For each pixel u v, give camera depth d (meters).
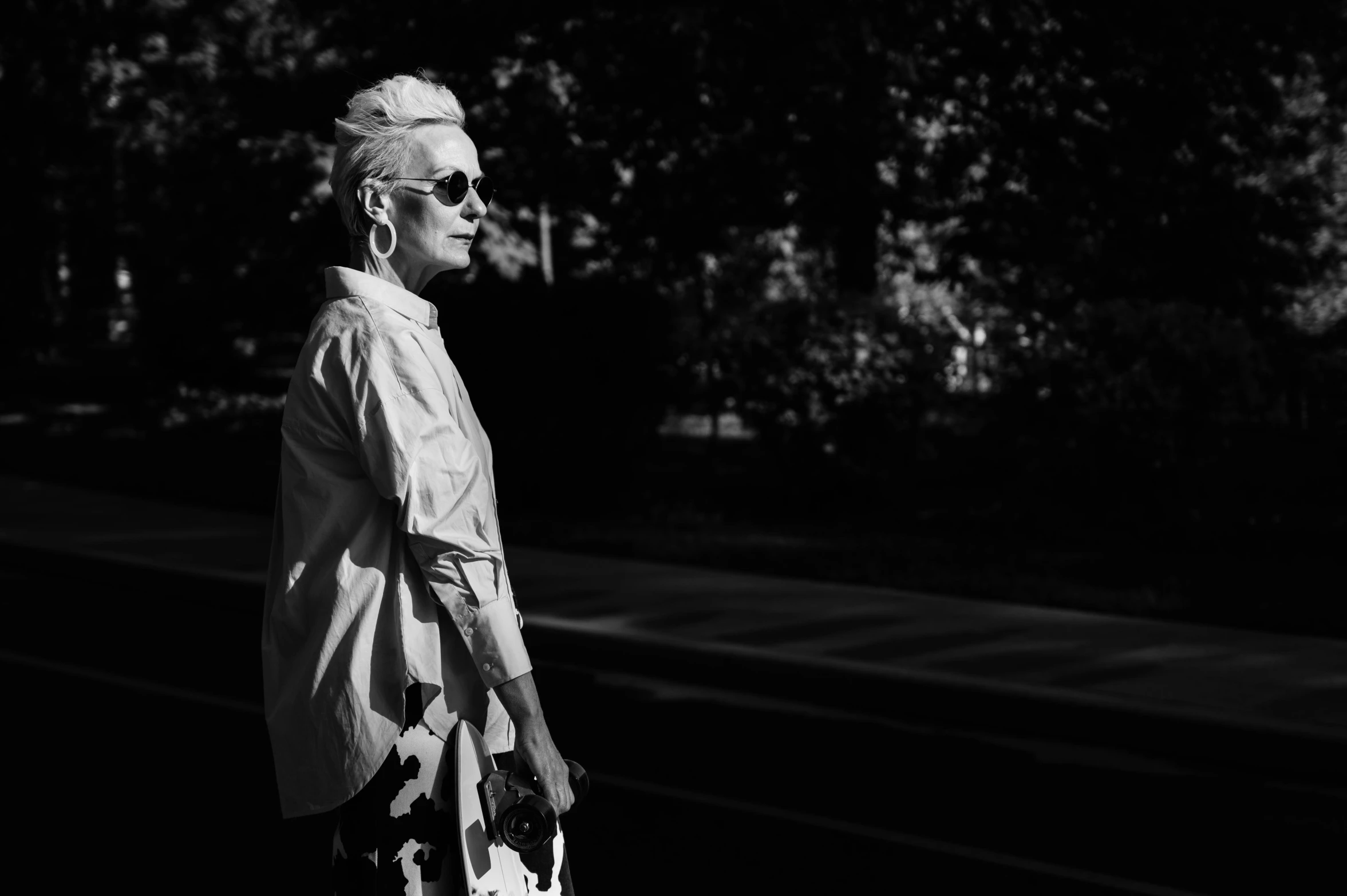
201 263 23.03
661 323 13.90
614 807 5.70
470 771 2.41
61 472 16.20
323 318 2.46
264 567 10.45
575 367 13.54
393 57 14.88
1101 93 14.57
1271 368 13.45
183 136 20.73
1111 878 5.01
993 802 5.87
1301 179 16.42
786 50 13.19
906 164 15.79
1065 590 9.80
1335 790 6.18
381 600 2.39
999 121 15.09
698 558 11.18
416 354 2.41
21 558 11.43
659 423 14.35
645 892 4.79
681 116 14.72
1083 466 12.95
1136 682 7.37
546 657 8.62
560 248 21.58
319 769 2.40
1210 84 14.45
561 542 11.91
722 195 16.20
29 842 5.12
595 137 15.71
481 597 2.33
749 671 7.91
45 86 24.59
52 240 29.23
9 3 22.77
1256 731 6.54
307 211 18.91
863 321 14.27
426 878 2.42
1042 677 7.46
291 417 2.45
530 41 14.88
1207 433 12.87
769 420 13.97
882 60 13.54
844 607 9.36
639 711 7.34
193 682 7.62
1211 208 15.08
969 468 15.96
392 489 2.32
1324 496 13.92
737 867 5.04
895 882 4.92
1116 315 13.04
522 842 2.36
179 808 5.51
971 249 15.93
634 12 13.52
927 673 7.50
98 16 22.81
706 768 6.28
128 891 4.67
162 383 25.69
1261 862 5.21
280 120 19.03
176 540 11.72
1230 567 10.98
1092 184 15.20
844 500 13.97
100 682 7.60
